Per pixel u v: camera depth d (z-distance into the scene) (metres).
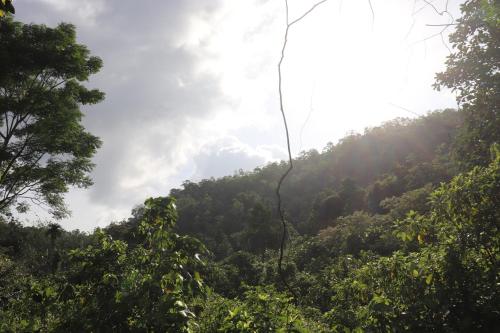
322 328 4.52
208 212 78.31
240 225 70.69
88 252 3.40
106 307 2.97
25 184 20.47
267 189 85.19
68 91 20.64
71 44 19.81
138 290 2.98
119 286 3.09
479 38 9.87
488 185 4.35
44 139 19.42
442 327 4.10
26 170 19.83
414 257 4.80
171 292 2.84
